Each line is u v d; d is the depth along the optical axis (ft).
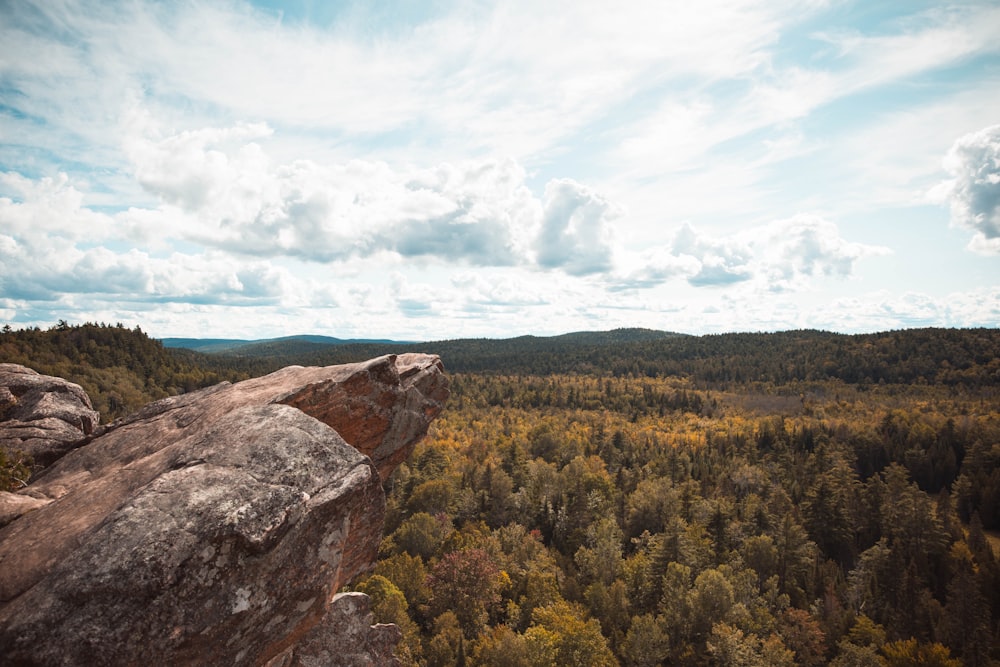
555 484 351.25
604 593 214.90
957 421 482.69
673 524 249.14
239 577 29.55
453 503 316.40
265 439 34.50
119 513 28.81
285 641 34.27
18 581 27.02
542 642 167.73
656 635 183.52
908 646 183.01
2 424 52.90
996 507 332.39
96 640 25.07
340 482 34.14
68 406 58.80
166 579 26.94
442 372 60.75
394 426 53.31
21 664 24.23
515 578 230.48
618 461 451.53
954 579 215.31
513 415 618.03
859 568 252.62
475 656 173.17
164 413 48.80
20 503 34.76
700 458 439.63
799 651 189.57
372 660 50.96
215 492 30.40
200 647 28.40
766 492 364.17
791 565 250.16
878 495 318.86
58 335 593.83
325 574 33.55
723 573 225.97
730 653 173.27
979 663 182.29
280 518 30.63
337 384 47.32
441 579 210.59
